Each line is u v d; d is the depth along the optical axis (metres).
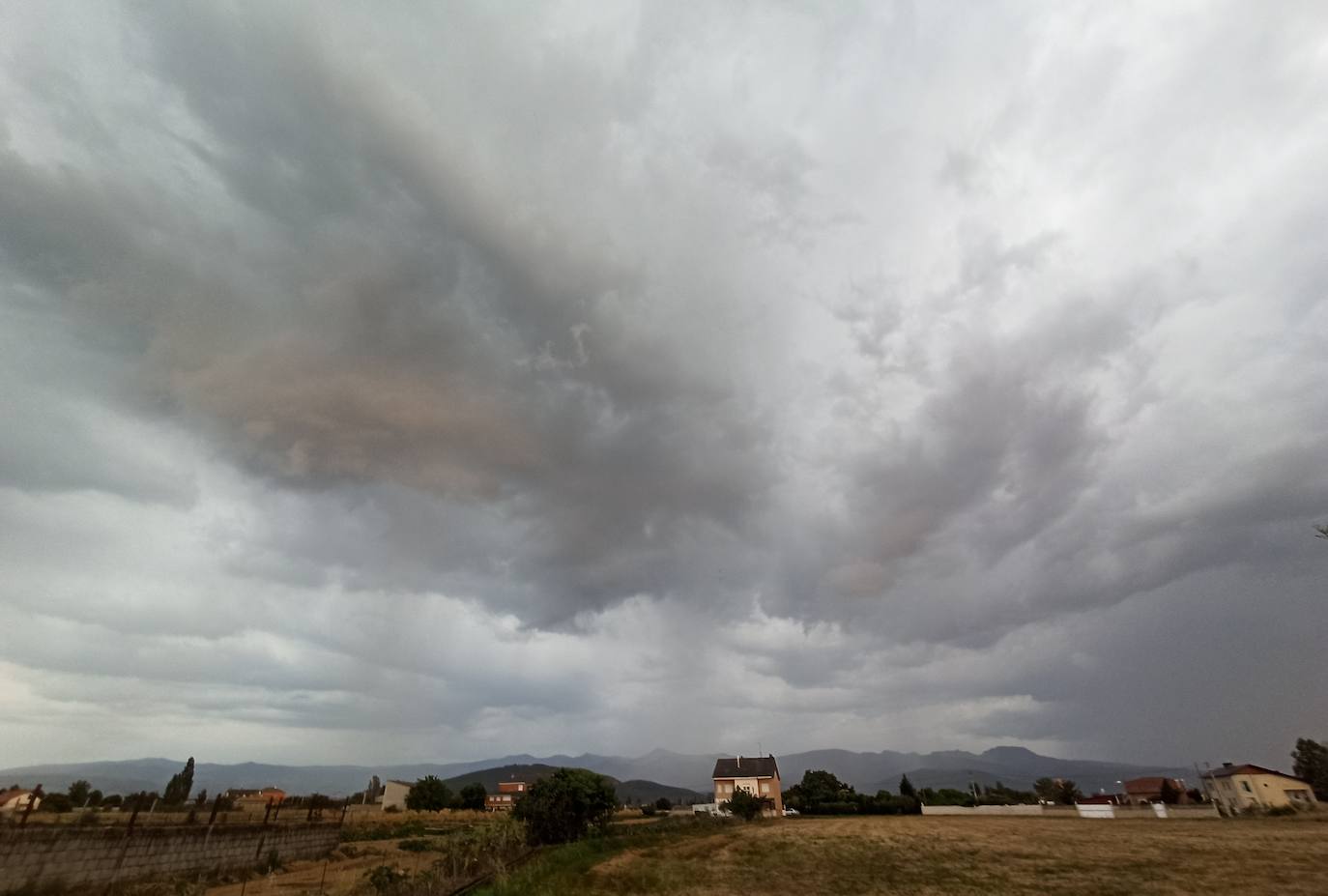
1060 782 97.00
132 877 26.08
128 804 38.59
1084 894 24.56
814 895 25.83
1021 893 25.14
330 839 41.75
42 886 22.58
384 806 89.62
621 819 74.00
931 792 91.81
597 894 25.78
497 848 30.67
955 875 29.53
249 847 33.31
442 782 89.94
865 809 82.88
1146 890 24.72
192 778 65.06
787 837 46.53
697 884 28.06
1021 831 48.12
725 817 68.44
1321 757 81.81
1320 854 31.80
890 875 30.00
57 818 26.16
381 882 24.92
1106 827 50.00
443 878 24.39
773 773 101.44
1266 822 51.81
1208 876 26.98
